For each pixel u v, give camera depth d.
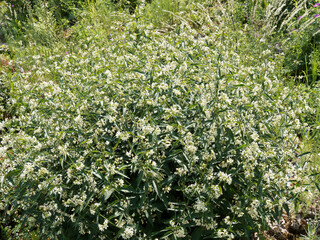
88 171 2.58
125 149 3.08
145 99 2.91
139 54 3.79
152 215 2.90
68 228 2.94
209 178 2.67
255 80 3.63
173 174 2.82
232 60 3.94
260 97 3.23
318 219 3.64
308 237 3.40
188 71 3.34
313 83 5.48
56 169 3.09
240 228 2.92
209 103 3.00
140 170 2.61
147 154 2.55
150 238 2.68
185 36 3.88
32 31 7.09
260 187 2.62
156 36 4.05
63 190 2.88
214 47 3.89
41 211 2.84
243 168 2.74
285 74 5.90
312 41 6.45
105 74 3.41
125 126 2.99
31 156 2.85
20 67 5.61
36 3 8.35
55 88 3.15
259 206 2.74
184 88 3.17
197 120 2.96
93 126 2.94
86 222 2.76
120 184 2.58
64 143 3.09
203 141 2.92
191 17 7.15
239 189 3.01
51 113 3.25
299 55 6.14
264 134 3.01
